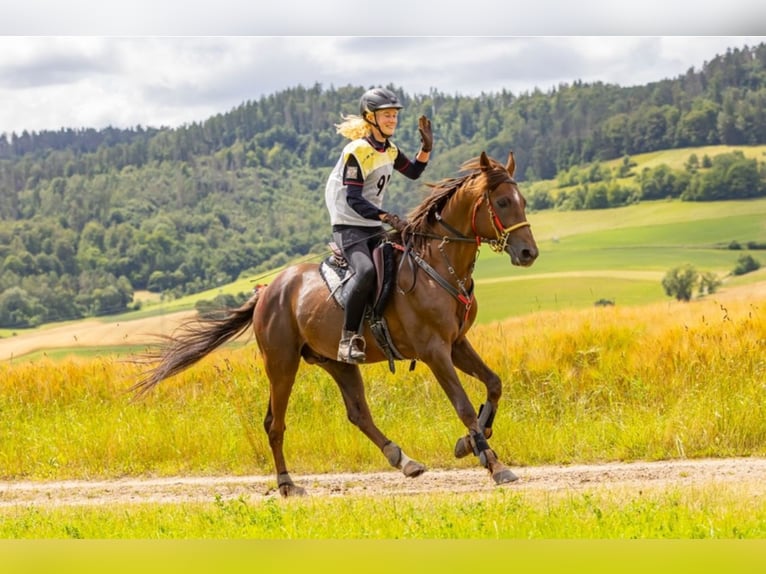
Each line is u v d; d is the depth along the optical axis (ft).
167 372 39.47
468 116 519.60
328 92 584.40
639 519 26.61
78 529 30.25
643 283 325.62
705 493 29.14
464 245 33.04
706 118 473.67
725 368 46.70
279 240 444.96
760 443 39.32
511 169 33.04
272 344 37.40
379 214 33.63
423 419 45.75
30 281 387.34
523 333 59.47
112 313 362.74
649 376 48.29
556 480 36.11
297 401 48.49
